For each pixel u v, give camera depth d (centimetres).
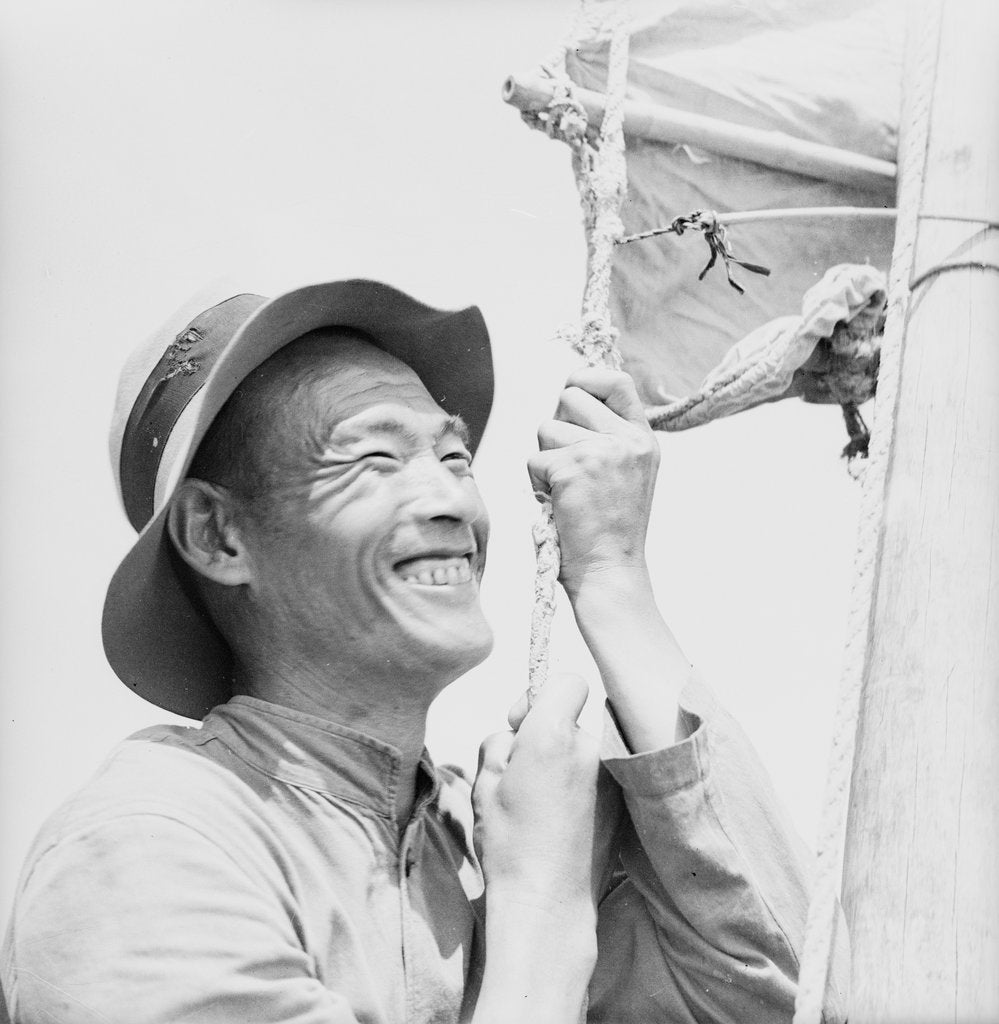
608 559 334
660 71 417
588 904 307
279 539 317
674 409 421
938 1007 292
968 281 344
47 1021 275
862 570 314
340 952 295
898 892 299
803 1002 289
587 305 366
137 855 284
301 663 319
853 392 424
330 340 331
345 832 309
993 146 353
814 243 428
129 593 319
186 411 325
